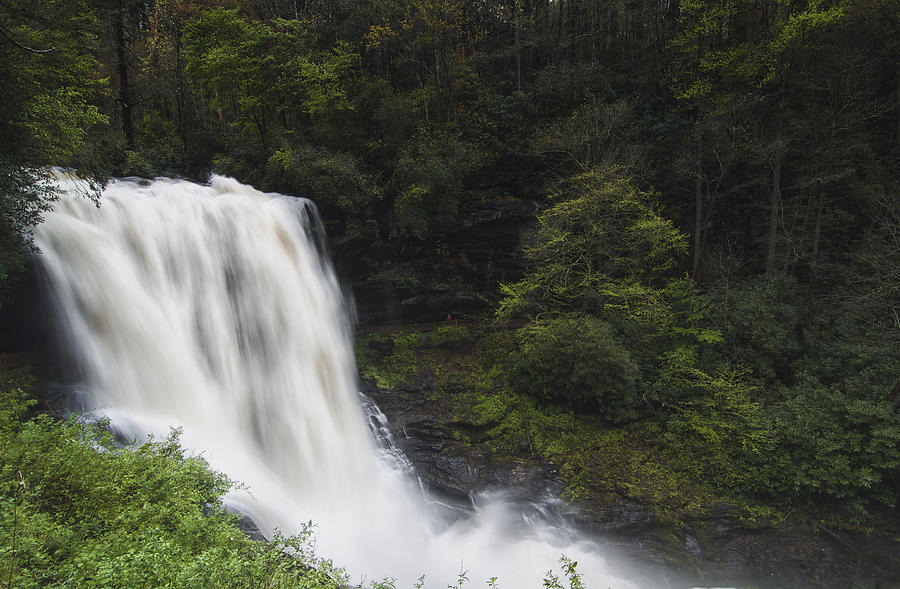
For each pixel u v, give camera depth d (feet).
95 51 52.80
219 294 59.93
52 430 29.60
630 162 73.36
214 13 78.95
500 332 80.02
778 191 73.87
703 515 51.85
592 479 56.95
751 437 54.34
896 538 47.70
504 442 61.67
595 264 75.56
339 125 86.38
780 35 68.23
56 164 50.88
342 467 58.34
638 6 105.81
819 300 70.18
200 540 23.27
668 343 69.56
